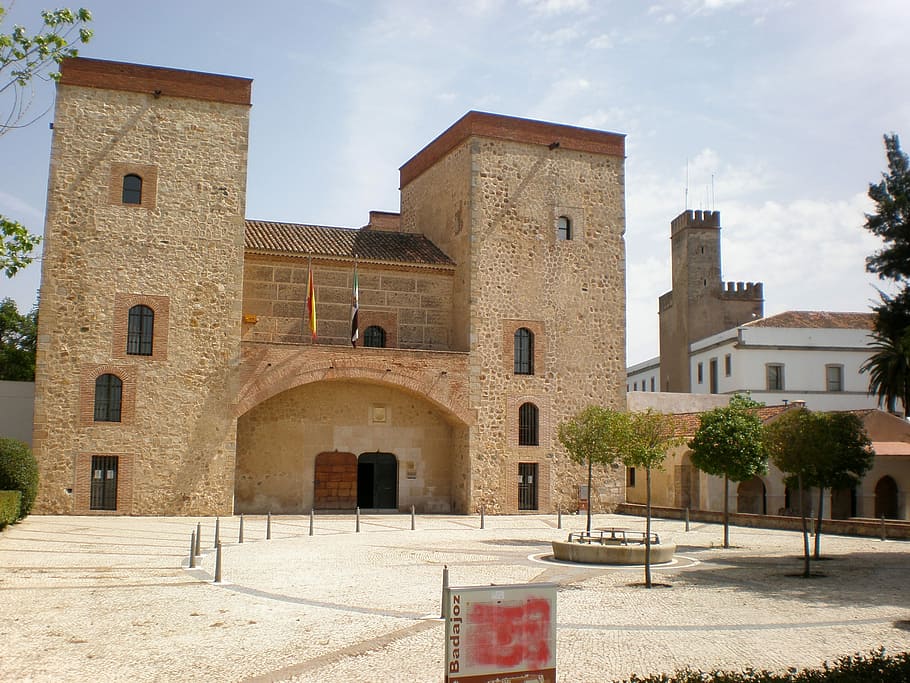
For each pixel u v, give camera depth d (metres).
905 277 22.52
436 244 42.91
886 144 22.75
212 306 34.72
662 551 22.17
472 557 22.66
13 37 14.15
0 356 52.97
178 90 35.09
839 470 22.31
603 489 39.97
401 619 14.30
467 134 39.56
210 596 16.23
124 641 12.59
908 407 26.28
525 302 39.41
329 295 38.94
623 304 41.19
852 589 17.95
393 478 38.94
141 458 33.31
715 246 71.12
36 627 13.37
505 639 8.30
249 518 33.94
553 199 40.47
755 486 41.00
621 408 40.47
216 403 34.34
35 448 32.12
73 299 33.06
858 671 8.30
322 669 11.18
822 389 57.56
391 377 36.78
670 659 11.77
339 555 22.64
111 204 33.88
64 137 33.62
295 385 35.41
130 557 21.44
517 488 38.41
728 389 58.78
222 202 35.31
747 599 16.66
